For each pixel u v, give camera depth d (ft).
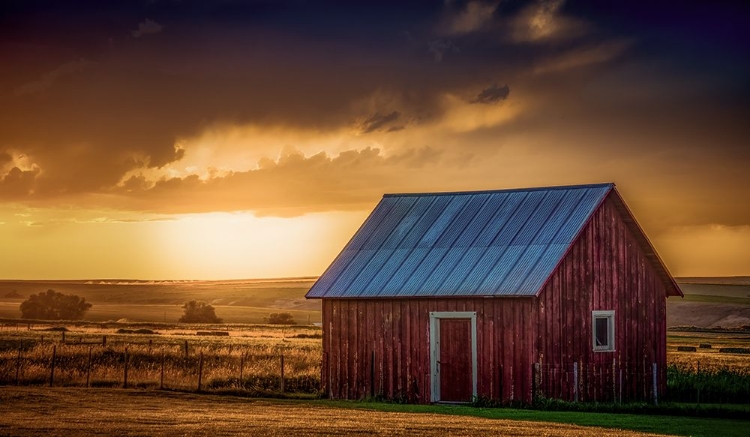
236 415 106.93
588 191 137.49
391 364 135.03
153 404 120.26
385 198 154.30
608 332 135.95
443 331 132.05
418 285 133.69
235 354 200.75
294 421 100.22
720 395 135.44
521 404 123.54
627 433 91.20
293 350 223.71
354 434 88.69
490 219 140.36
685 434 92.22
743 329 568.82
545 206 138.41
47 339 262.26
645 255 142.20
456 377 130.41
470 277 131.03
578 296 131.64
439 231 142.41
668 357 240.94
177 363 183.52
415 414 110.93
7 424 94.73
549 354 126.62
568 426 97.60
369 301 137.80
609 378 133.90
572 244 129.90
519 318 126.52
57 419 100.37
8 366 168.14
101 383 147.64
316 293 140.77
